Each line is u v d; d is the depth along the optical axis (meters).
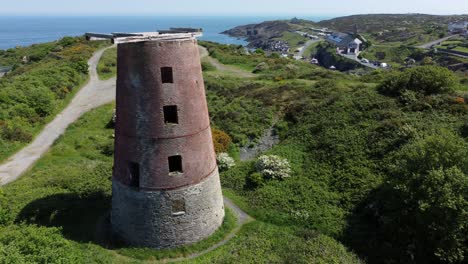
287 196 29.55
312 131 39.50
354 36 197.00
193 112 21.23
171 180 21.48
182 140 21.08
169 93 20.14
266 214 27.55
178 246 22.78
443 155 22.77
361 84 49.81
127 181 22.05
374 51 166.00
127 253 22.22
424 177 22.17
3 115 48.25
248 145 41.81
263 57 93.81
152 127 20.45
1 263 15.56
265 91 53.72
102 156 40.81
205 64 83.31
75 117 54.81
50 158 40.50
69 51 97.19
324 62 177.12
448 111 35.62
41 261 16.86
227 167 35.25
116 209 23.44
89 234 23.95
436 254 20.66
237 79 66.69
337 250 22.72
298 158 35.53
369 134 34.62
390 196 24.31
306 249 22.48
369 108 39.88
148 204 21.75
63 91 63.44
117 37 19.34
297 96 49.19
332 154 34.00
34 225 21.03
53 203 27.39
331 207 27.64
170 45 19.64
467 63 111.62
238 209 28.64
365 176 29.83
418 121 34.69
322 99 46.41
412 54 150.12
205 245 23.27
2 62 116.38
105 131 49.56
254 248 22.59
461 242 21.23
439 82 40.16
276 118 45.69
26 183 31.95
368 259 22.88
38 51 118.06
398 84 42.38
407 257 22.23
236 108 49.16
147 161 21.05
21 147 43.97
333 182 30.61
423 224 21.72
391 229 23.53
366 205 26.88
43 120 52.28
